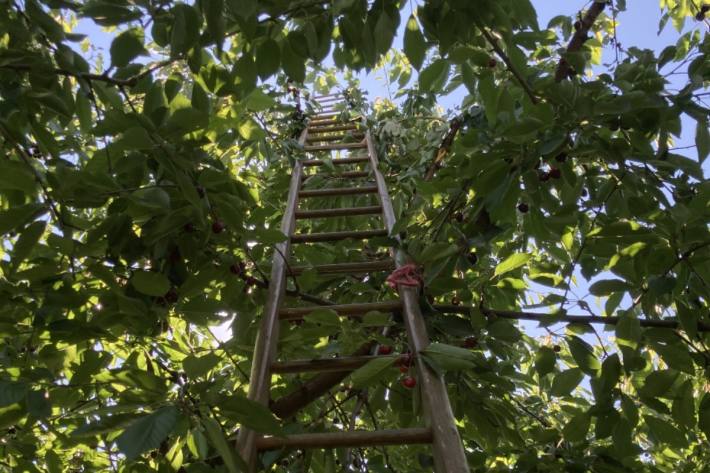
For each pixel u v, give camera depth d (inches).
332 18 60.3
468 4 57.8
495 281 72.8
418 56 61.7
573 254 79.6
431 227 81.6
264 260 80.0
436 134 97.4
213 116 62.9
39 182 51.9
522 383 91.0
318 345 77.1
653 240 60.1
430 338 75.3
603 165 73.2
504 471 74.9
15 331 60.0
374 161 110.9
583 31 80.3
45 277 59.6
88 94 55.2
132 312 58.2
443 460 45.3
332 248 91.9
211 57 61.6
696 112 61.2
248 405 41.1
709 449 85.8
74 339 59.4
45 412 47.9
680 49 83.5
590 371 64.6
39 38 55.1
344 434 48.4
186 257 63.2
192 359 42.3
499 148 61.7
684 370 60.2
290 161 106.7
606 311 70.9
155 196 52.9
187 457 64.0
